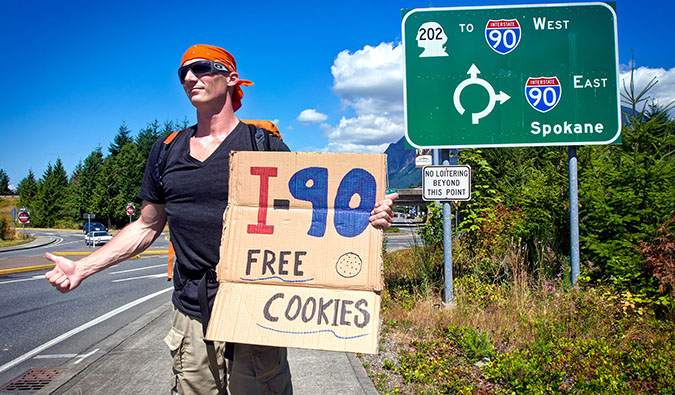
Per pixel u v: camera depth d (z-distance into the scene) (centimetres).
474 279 680
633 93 661
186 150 221
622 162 627
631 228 605
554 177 701
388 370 422
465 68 652
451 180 634
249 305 200
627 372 374
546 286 592
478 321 525
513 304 557
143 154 6825
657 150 623
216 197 215
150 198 228
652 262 522
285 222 207
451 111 653
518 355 403
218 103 225
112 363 481
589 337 457
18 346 598
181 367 215
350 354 471
